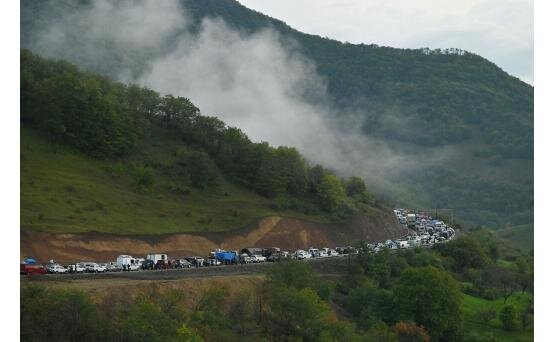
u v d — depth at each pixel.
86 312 102.75
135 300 113.88
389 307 160.38
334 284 171.62
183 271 156.00
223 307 128.00
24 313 99.44
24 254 153.62
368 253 193.50
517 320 173.50
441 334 159.00
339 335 129.12
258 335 121.81
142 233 187.25
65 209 181.25
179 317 113.75
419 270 161.50
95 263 155.12
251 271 164.88
